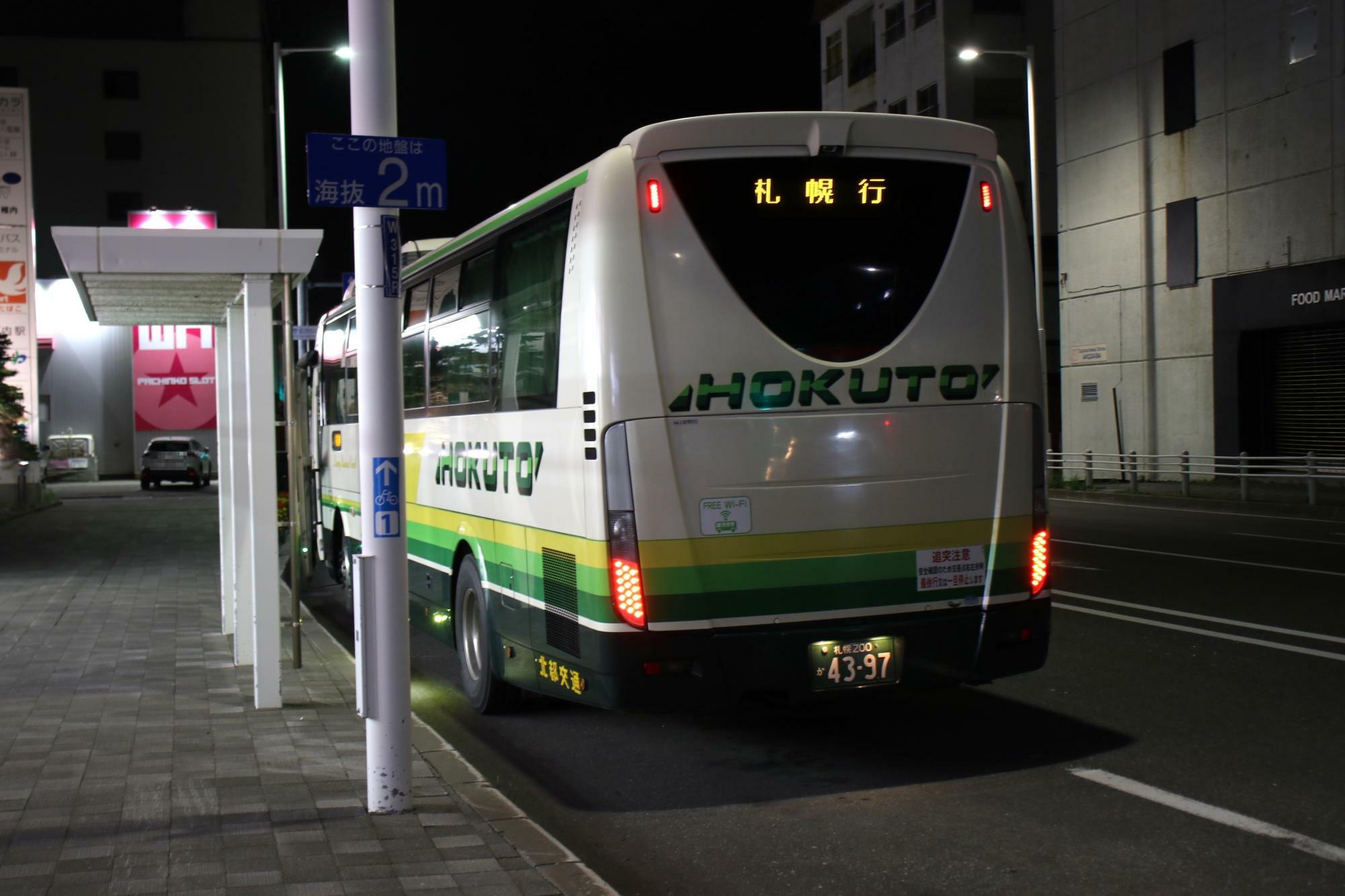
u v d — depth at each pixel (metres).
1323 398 27.22
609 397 5.88
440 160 5.39
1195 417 30.62
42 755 6.32
